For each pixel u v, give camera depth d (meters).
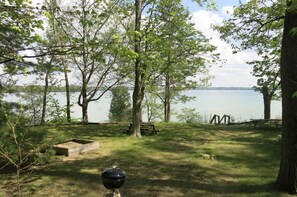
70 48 9.20
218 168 10.85
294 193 8.02
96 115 40.94
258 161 11.84
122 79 25.08
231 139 16.62
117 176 3.91
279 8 9.75
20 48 9.09
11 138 7.64
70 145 13.35
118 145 14.59
